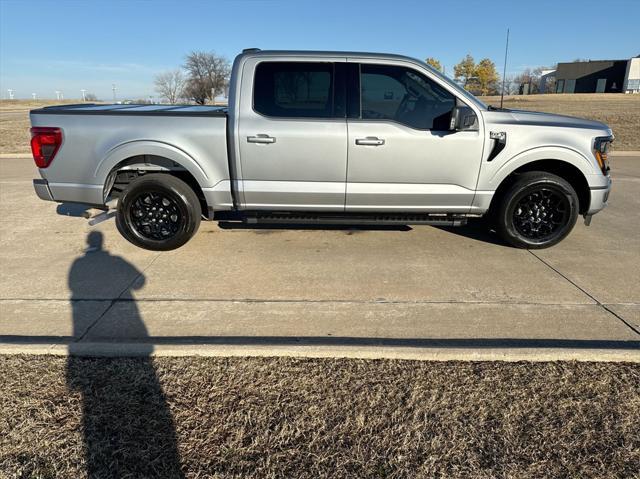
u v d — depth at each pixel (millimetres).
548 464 2273
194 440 2416
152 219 4918
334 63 4551
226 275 4430
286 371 2941
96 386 2816
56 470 2240
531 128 4637
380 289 4117
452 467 2252
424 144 4555
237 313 3691
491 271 4508
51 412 2607
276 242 5352
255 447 2371
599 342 3268
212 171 4672
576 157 4691
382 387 2793
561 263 4707
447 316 3631
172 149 4586
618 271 4504
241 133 4512
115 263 4738
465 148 4590
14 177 9203
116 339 3314
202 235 5609
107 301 3908
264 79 4547
